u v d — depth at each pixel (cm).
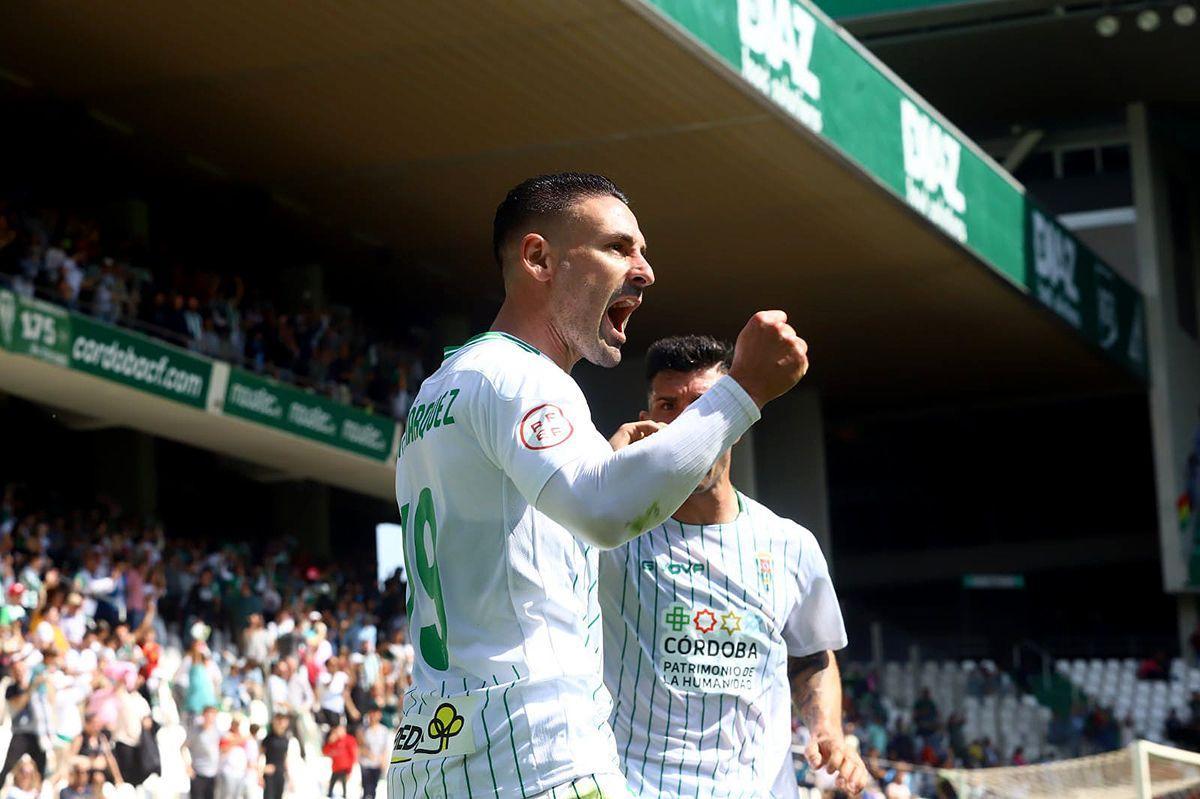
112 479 2003
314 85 1780
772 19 1805
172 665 1586
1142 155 3031
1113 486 3503
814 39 1897
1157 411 3030
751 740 443
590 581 294
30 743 1212
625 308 300
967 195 2283
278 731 1425
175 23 1633
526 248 294
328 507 2456
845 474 3566
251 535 2314
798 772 1338
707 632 439
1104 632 3606
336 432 2000
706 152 1938
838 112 1939
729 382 270
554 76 1741
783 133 1872
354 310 2545
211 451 2233
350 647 1853
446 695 285
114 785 1270
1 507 1583
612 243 293
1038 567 3538
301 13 1597
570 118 1850
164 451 2231
